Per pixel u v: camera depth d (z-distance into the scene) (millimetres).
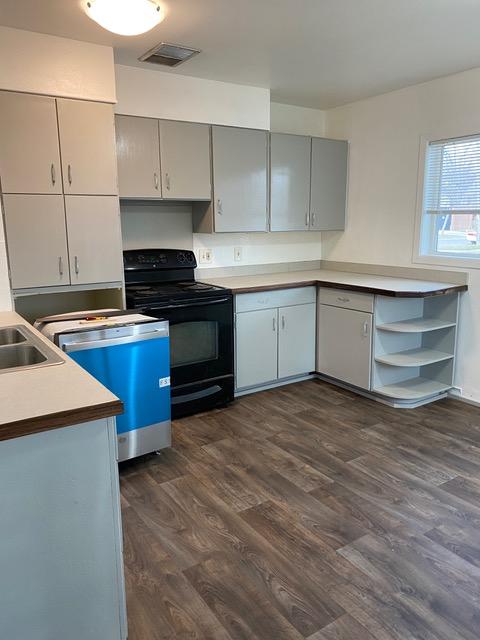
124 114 3291
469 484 2527
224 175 3695
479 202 3469
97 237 3033
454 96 3498
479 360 3545
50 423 1223
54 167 2838
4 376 1540
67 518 1315
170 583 1844
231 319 3549
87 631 1400
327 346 4020
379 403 3660
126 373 2594
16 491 1237
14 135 2703
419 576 1869
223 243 4160
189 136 3492
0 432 1161
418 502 2365
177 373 3326
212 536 2123
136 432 2682
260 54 3068
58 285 2949
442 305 3705
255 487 2510
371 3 2367
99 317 2760
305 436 3100
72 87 2832
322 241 4809
